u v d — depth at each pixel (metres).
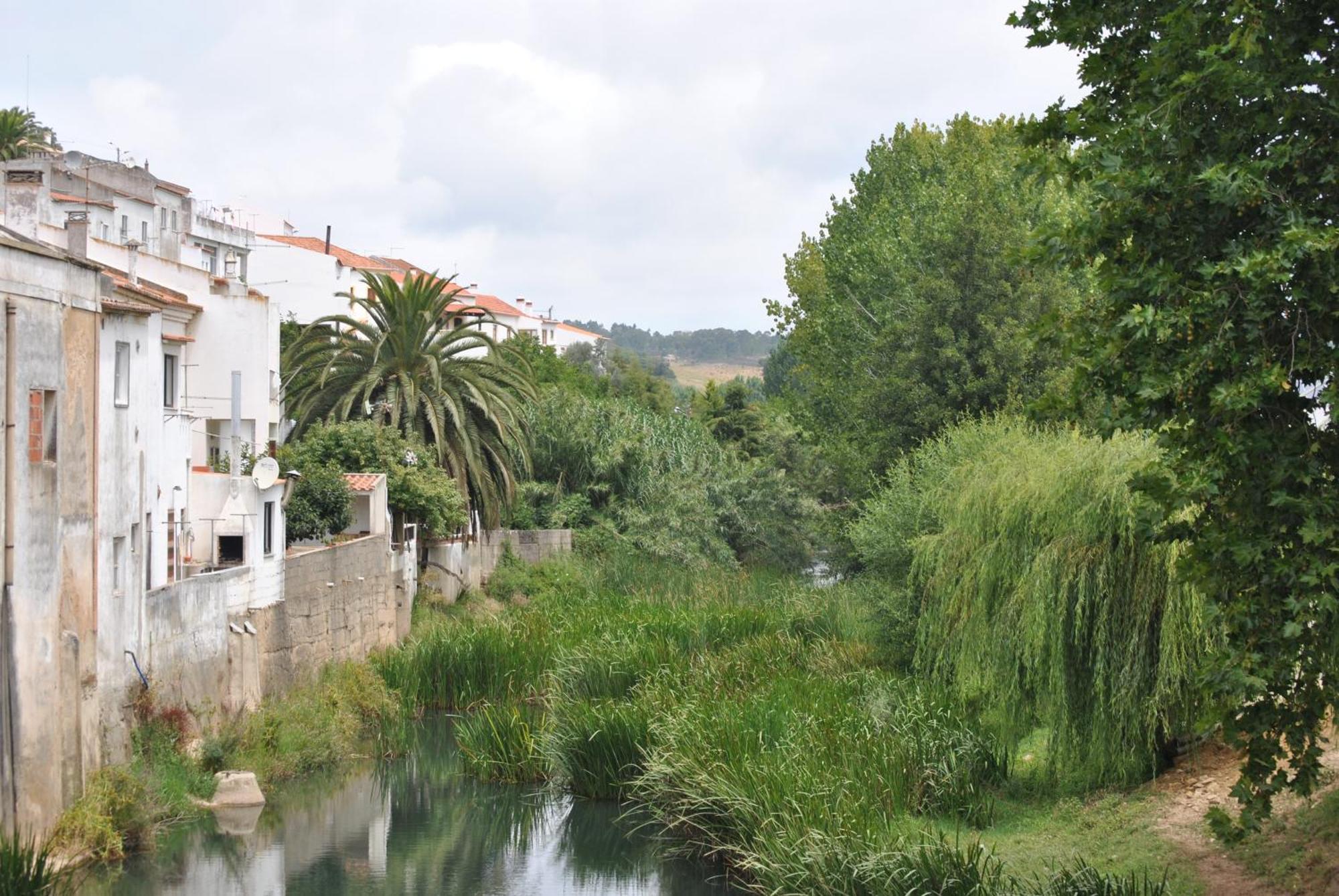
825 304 59.19
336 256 79.75
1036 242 13.62
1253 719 12.38
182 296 34.84
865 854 17.70
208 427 39.84
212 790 25.38
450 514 45.28
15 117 65.12
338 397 48.06
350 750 30.33
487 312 51.22
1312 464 11.74
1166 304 12.52
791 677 28.34
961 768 21.98
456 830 24.50
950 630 25.61
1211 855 17.58
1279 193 12.20
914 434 43.31
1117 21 14.49
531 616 39.25
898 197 57.47
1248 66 12.34
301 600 33.19
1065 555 21.70
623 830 24.19
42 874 18.14
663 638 33.72
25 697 19.62
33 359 20.16
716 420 82.62
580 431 59.56
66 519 21.23
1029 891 16.45
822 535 56.78
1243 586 12.30
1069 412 13.23
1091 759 21.56
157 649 25.23
